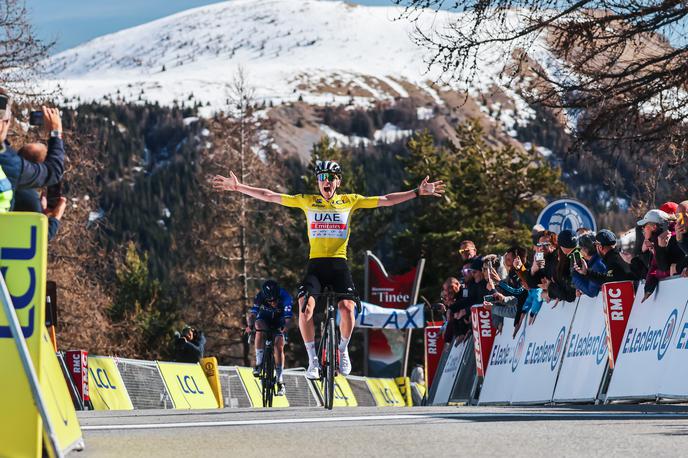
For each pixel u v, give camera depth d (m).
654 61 29.50
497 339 25.08
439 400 30.27
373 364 55.47
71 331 67.00
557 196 104.44
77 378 26.89
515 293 23.31
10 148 9.78
